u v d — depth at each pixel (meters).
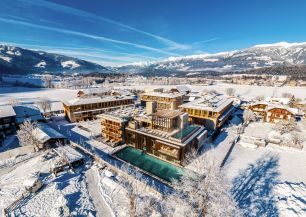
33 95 145.25
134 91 155.50
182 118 48.06
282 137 56.78
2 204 30.33
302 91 172.50
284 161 43.84
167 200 28.36
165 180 37.06
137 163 44.00
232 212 23.92
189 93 118.50
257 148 50.66
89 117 75.62
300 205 28.66
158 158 45.81
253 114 73.69
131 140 50.91
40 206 29.86
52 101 119.75
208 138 54.50
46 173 38.16
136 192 30.91
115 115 56.41
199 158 40.75
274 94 154.88
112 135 54.66
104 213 28.89
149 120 49.53
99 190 34.03
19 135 48.59
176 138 42.69
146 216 26.81
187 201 25.45
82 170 40.22
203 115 63.62
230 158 45.09
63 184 35.03
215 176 24.45
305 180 36.38
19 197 31.59
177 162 42.56
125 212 28.33
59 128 64.69
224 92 164.75
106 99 79.81
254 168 40.81
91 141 54.94
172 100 84.62
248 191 33.41
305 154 47.06
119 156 46.91
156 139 45.09
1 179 36.94
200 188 24.27
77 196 32.19
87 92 102.62
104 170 40.00
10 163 42.50
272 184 35.06
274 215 27.67
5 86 197.88
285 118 69.56
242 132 62.28
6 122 57.84
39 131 52.22
